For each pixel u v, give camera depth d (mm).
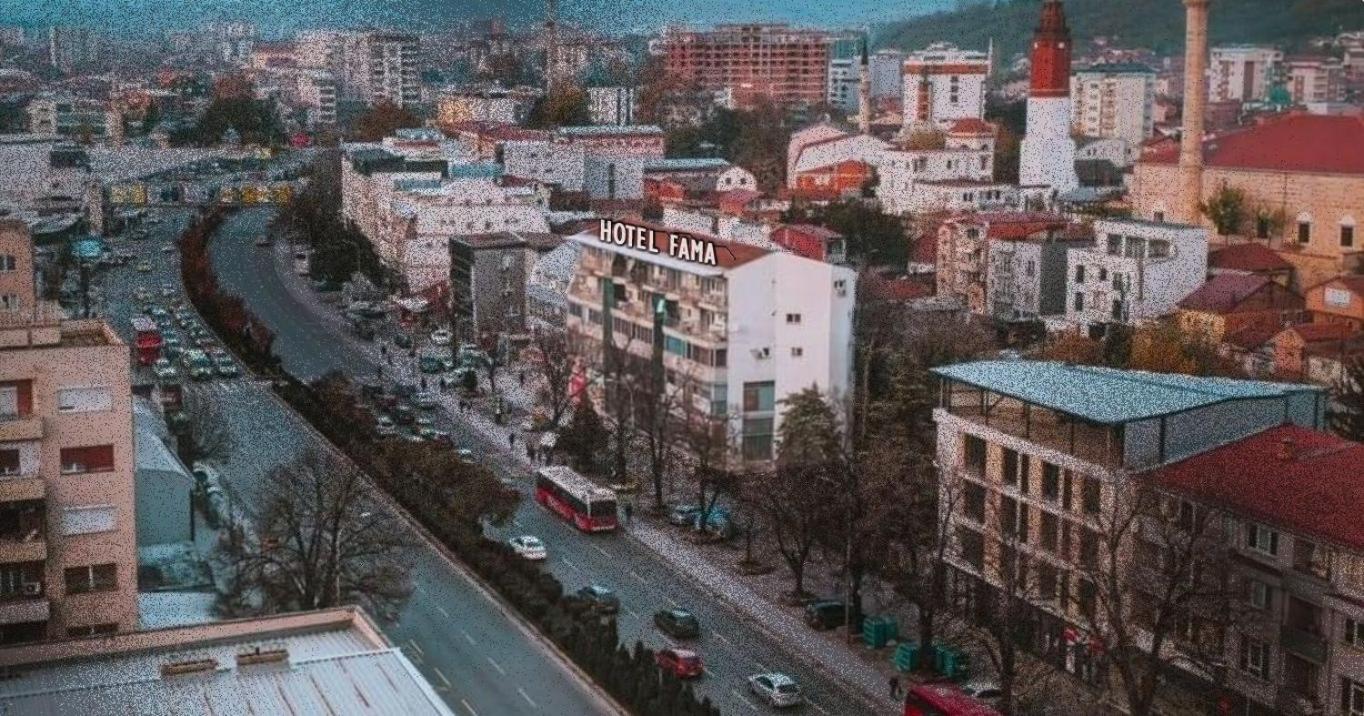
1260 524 97812
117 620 93312
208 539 125125
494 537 138000
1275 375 175500
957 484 118750
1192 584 99938
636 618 119500
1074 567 108250
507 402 189625
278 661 75125
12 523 91125
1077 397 111750
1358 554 91312
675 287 152250
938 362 164000
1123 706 103750
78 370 91375
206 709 70188
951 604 119062
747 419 143250
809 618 117938
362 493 133875
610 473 155750
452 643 111188
